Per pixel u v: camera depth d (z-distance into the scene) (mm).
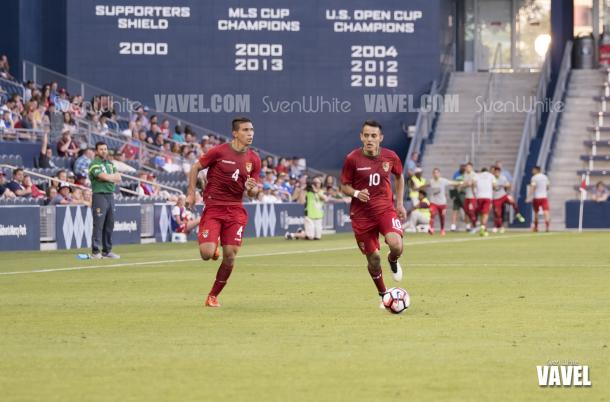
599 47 149125
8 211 79938
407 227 119625
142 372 26156
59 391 23891
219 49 132250
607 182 131500
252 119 133125
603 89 140500
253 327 34031
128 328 33938
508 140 136250
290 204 113250
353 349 29516
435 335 32156
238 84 132750
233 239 39938
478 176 109438
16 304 41094
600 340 31125
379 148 39406
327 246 87000
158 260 68000
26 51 123688
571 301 41656
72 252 78250
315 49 133625
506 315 37062
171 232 96562
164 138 119812
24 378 25438
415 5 134750
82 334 32594
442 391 23844
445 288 47406
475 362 27422
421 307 39656
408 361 27562
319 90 134000
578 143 135125
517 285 48875
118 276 54844
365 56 134250
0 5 121250
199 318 36438
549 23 158125
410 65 134875
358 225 39531
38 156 102688
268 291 46125
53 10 130125
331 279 52531
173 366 26969
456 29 155500
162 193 102312
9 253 76812
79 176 94250
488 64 158625
